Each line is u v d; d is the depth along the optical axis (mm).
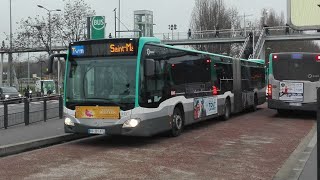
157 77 12688
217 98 18000
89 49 12211
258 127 16688
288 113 22859
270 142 12828
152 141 13031
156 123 12516
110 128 11750
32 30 39938
